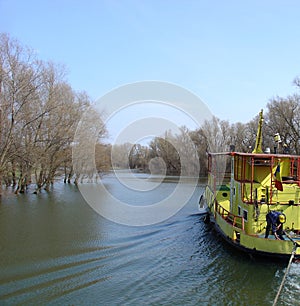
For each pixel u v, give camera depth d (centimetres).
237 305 924
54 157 3412
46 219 1925
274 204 1254
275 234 1148
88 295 946
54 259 1234
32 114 3106
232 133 5525
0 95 2838
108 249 1377
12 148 2958
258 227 1252
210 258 1288
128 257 1282
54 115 3291
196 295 974
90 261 1220
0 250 1329
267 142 5106
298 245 1105
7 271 1108
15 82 2838
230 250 1362
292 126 4662
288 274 1109
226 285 1045
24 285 1000
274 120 4903
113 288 999
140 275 1105
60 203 2525
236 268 1184
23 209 2272
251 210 1260
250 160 1367
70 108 3356
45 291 965
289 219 1248
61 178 4441
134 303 906
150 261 1245
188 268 1182
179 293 984
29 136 3141
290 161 1379
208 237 1594
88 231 1655
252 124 5469
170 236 1608
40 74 3133
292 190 1284
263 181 1364
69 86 3425
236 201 1467
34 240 1478
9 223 1820
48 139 3250
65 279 1053
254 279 1095
